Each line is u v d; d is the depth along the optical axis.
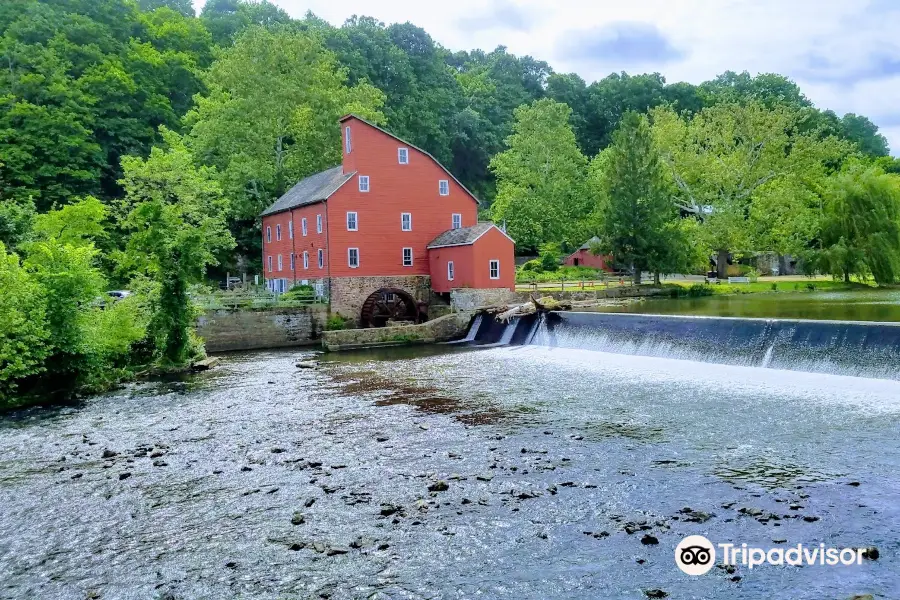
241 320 39.34
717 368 24.89
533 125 69.88
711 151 63.41
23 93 54.47
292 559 10.52
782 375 22.86
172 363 30.16
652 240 53.97
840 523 10.96
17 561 10.82
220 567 10.37
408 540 10.98
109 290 45.06
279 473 14.69
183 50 76.69
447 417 19.39
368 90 67.19
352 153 44.97
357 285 44.44
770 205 58.03
